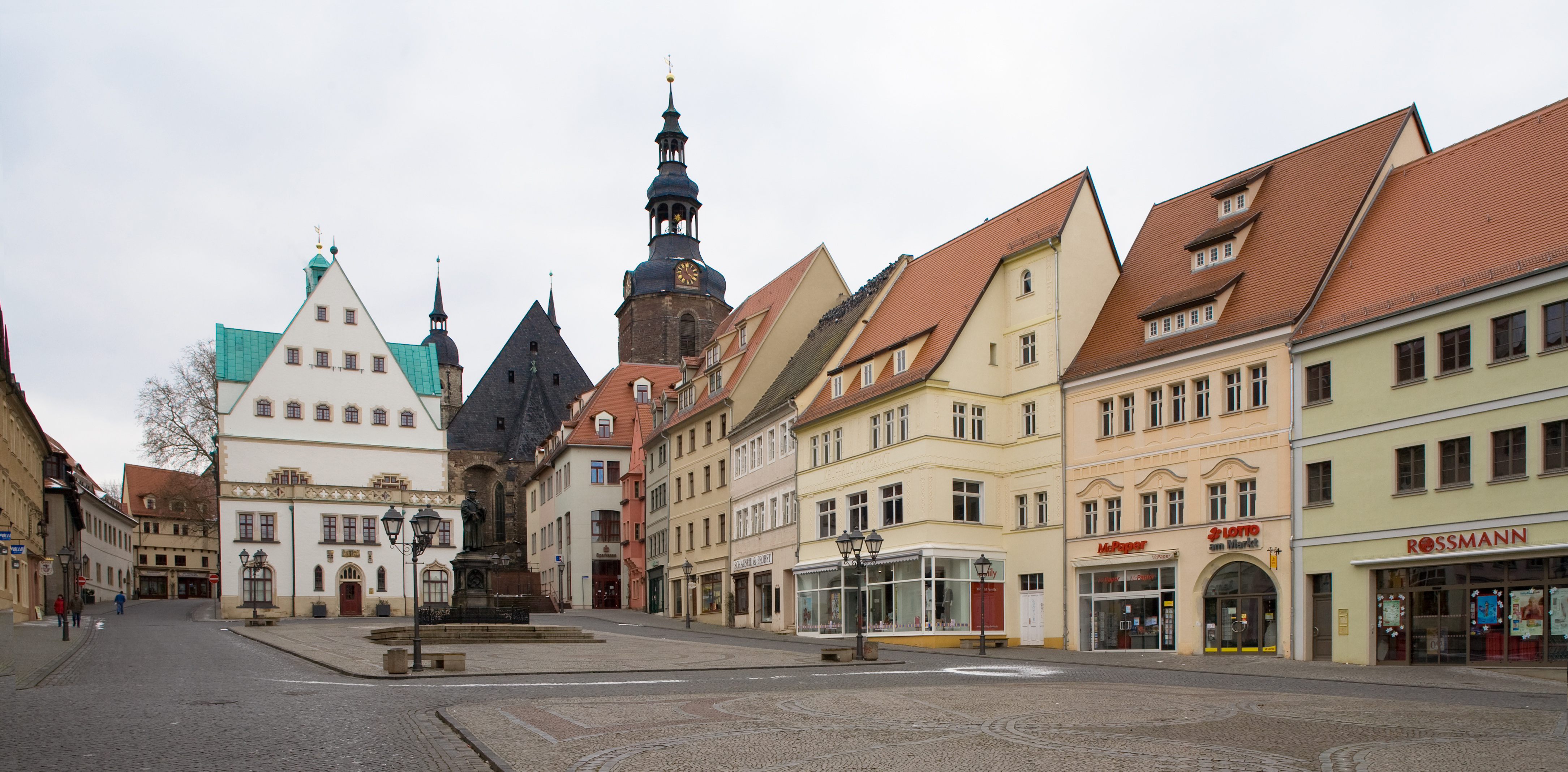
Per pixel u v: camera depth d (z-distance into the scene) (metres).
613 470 90.31
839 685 25.14
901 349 51.62
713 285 110.88
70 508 81.31
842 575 52.97
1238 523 39.75
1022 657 39.91
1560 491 31.03
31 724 17.38
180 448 85.62
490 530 113.81
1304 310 38.38
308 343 82.94
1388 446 35.34
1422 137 41.78
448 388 137.12
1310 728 17.44
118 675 26.75
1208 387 41.34
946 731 17.03
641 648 39.91
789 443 59.06
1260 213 43.72
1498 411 32.69
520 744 15.53
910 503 48.47
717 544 67.81
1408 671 32.47
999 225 53.12
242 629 53.91
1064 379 46.94
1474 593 33.06
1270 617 38.69
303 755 14.45
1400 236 37.88
